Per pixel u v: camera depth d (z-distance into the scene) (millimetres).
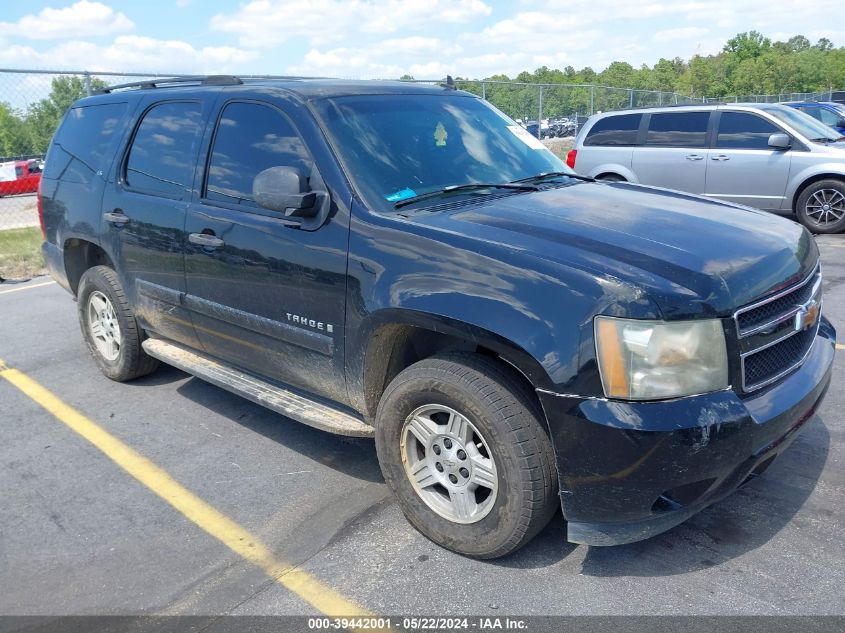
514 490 2809
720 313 2611
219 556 3176
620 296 2564
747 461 2697
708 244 2945
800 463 3723
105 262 5254
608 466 2594
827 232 10281
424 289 2941
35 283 8945
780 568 2912
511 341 2684
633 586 2848
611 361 2557
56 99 11258
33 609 2867
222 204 3906
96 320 5320
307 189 3389
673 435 2512
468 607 2771
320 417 3576
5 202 16578
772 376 2855
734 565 2945
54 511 3604
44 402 5004
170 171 4285
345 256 3242
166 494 3727
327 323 3381
